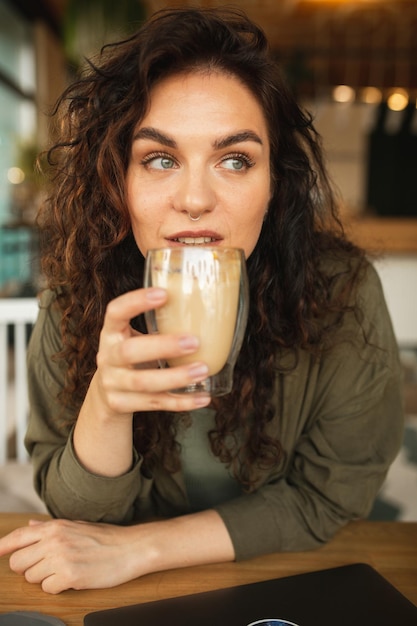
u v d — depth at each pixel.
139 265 0.96
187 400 0.58
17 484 1.53
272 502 0.86
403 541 0.85
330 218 1.08
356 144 8.30
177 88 0.76
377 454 0.97
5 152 6.21
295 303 0.94
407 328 5.16
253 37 0.89
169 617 0.64
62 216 0.95
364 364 0.96
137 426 0.94
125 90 0.84
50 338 1.00
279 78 0.86
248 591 0.70
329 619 0.64
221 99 0.76
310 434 0.98
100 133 0.87
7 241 5.50
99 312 0.93
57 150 0.98
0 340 1.65
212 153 0.76
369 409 0.95
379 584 0.71
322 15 5.70
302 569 0.77
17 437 1.67
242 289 0.64
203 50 0.76
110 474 0.80
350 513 0.89
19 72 7.09
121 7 3.44
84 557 0.73
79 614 0.67
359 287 0.99
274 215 0.95
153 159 0.79
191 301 0.60
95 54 0.96
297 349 0.95
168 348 0.55
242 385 0.94
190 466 1.01
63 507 0.83
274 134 0.87
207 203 0.76
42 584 0.71
